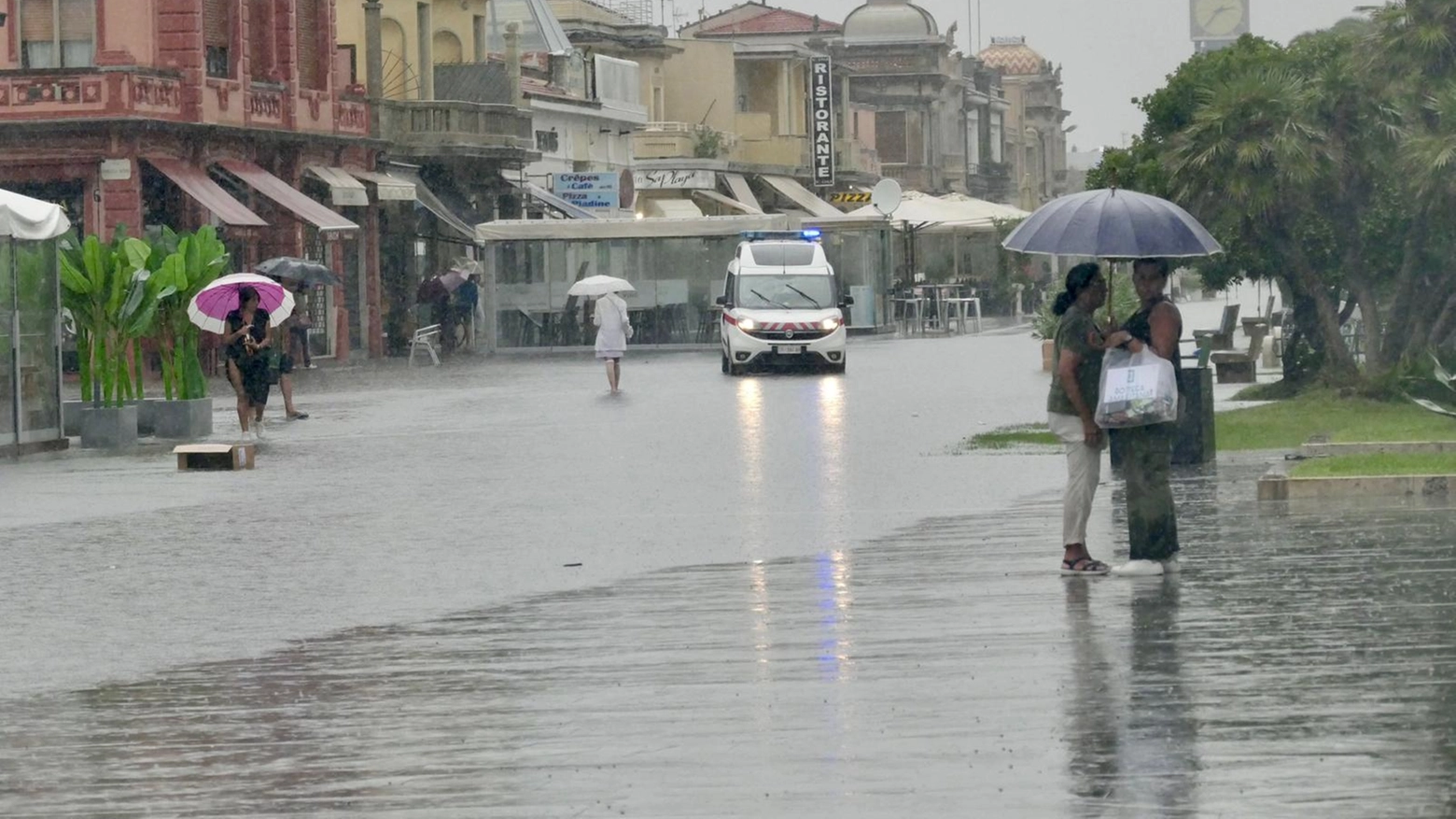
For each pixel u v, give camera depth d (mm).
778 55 112000
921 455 28312
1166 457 16312
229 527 22500
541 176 85875
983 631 13969
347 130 68562
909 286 86875
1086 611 14664
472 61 83062
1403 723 10750
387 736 11422
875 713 11484
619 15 107312
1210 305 117812
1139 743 10477
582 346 69438
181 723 12000
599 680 12805
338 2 76438
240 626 15617
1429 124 34250
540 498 24359
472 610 15984
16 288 34094
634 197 87188
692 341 69688
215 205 56688
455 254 77062
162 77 56625
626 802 9750
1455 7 33281
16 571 19188
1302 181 32812
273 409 43344
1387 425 28625
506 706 12102
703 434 33031
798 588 16391
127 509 24766
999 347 65125
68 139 55500
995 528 19984
